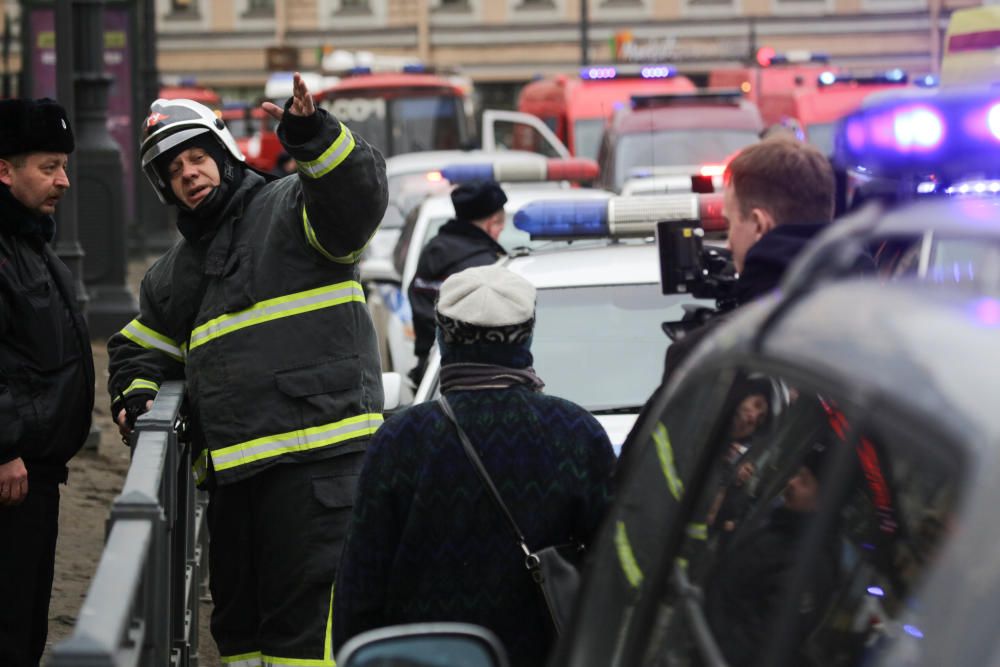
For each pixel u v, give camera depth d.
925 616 2.81
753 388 3.91
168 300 8.82
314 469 8.37
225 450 8.41
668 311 10.91
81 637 4.41
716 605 3.83
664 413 4.41
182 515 8.89
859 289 3.57
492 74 83.62
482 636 4.89
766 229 6.67
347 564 6.52
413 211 19.97
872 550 3.51
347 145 7.96
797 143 6.74
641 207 11.64
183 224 8.69
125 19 37.72
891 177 4.76
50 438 8.56
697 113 31.86
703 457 4.07
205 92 66.88
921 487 2.97
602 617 4.39
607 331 10.75
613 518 4.55
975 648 2.59
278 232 8.47
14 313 8.41
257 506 8.50
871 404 3.17
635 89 42.72
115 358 9.03
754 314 4.00
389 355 18.08
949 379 2.95
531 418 6.45
